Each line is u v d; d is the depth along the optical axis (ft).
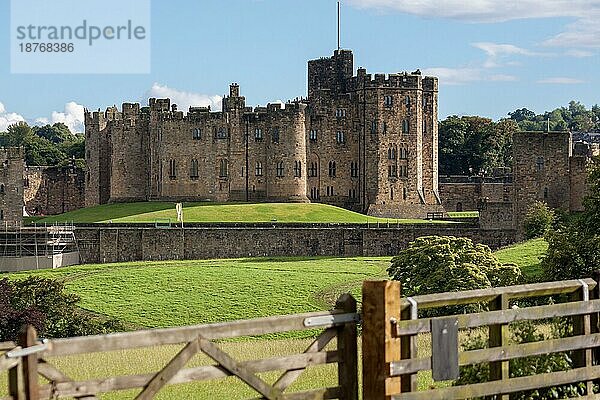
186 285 353.51
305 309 313.94
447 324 63.72
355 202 580.71
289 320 59.47
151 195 568.41
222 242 458.91
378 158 572.92
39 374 52.75
